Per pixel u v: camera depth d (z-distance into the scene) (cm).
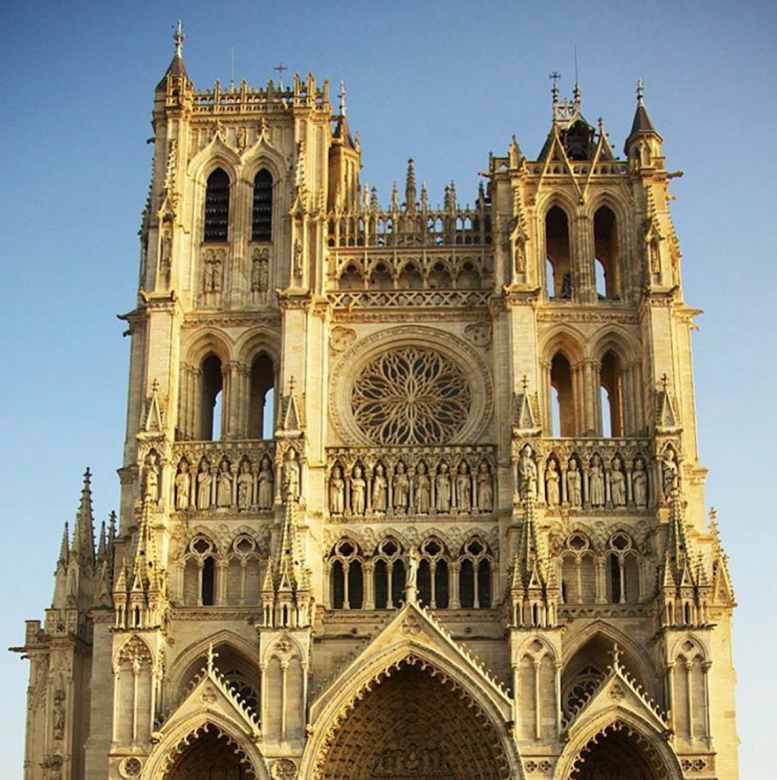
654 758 9119
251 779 9356
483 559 10012
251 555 9975
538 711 9162
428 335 10712
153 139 11238
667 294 10400
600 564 9906
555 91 11556
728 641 9938
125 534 10212
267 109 11262
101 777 9562
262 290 10850
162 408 10150
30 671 10500
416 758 9675
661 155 11075
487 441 10388
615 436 10975
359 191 11912
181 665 9700
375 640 9331
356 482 10156
